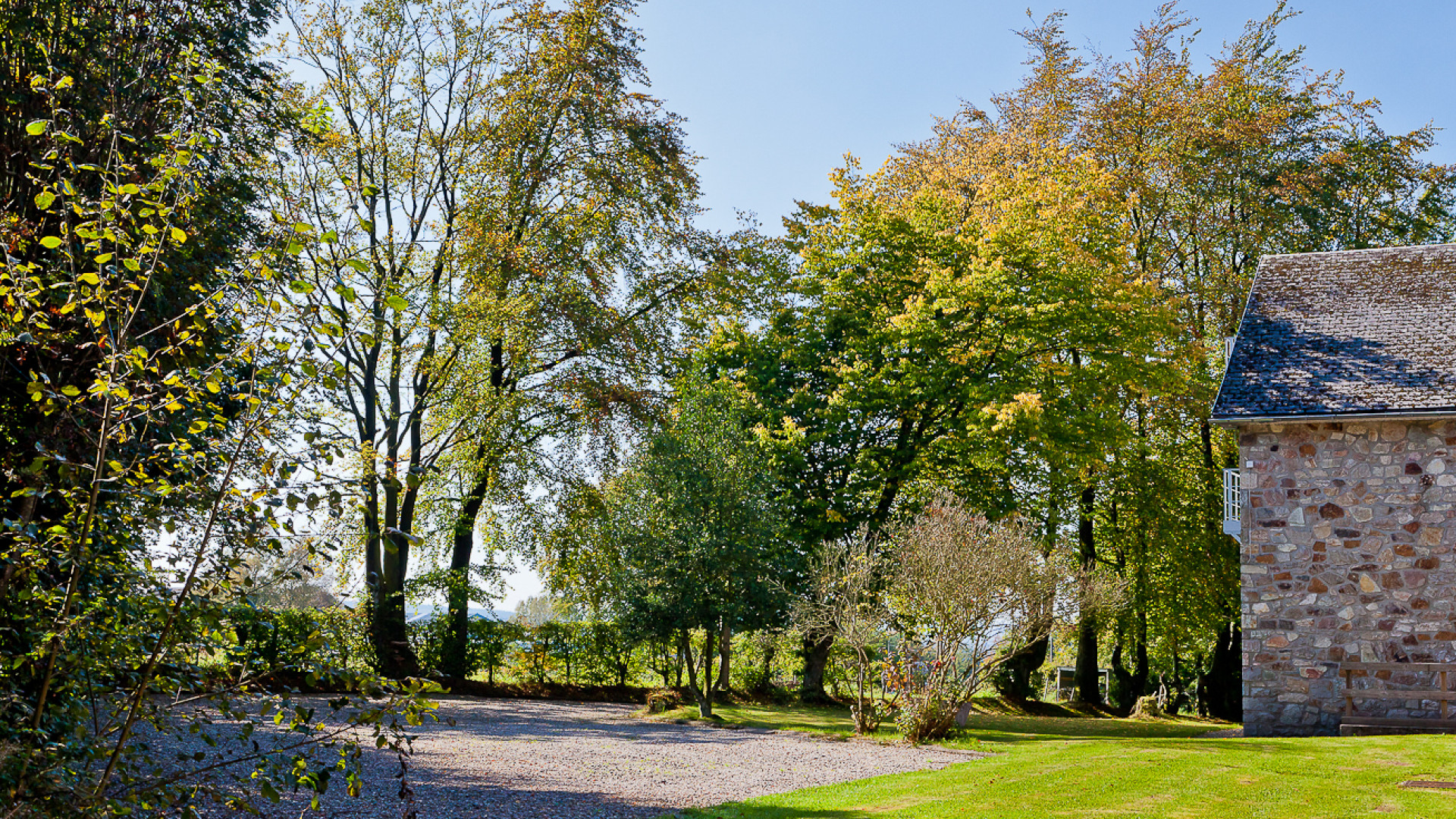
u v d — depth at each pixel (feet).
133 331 21.57
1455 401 53.36
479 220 84.28
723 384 80.18
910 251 85.71
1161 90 97.35
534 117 86.99
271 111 43.04
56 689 16.46
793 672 96.53
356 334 16.60
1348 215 98.78
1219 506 96.07
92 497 15.69
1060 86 98.73
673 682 94.17
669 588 66.95
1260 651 56.70
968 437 81.51
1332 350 59.93
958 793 34.73
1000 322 80.64
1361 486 56.03
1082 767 39.70
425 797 32.78
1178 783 35.12
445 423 85.97
